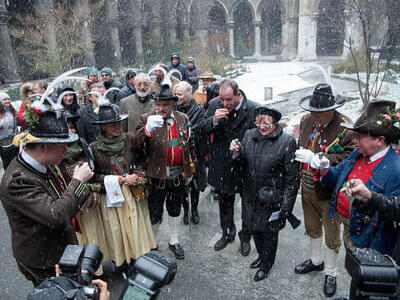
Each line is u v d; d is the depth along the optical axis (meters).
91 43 20.84
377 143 2.20
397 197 2.03
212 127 3.57
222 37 37.28
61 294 1.11
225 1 39.03
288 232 4.22
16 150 5.20
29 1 21.16
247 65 33.47
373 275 1.06
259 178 3.09
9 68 18.62
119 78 23.11
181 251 3.80
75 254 1.39
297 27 37.19
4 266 3.84
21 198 2.06
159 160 3.38
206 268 3.62
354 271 1.12
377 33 11.78
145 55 27.30
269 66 32.03
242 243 3.85
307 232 3.34
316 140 3.03
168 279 1.04
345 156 2.86
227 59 30.30
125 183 3.11
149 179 3.42
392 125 2.14
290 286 3.27
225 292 3.24
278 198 3.02
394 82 16.41
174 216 3.79
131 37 31.27
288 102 15.12
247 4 39.44
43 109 2.07
